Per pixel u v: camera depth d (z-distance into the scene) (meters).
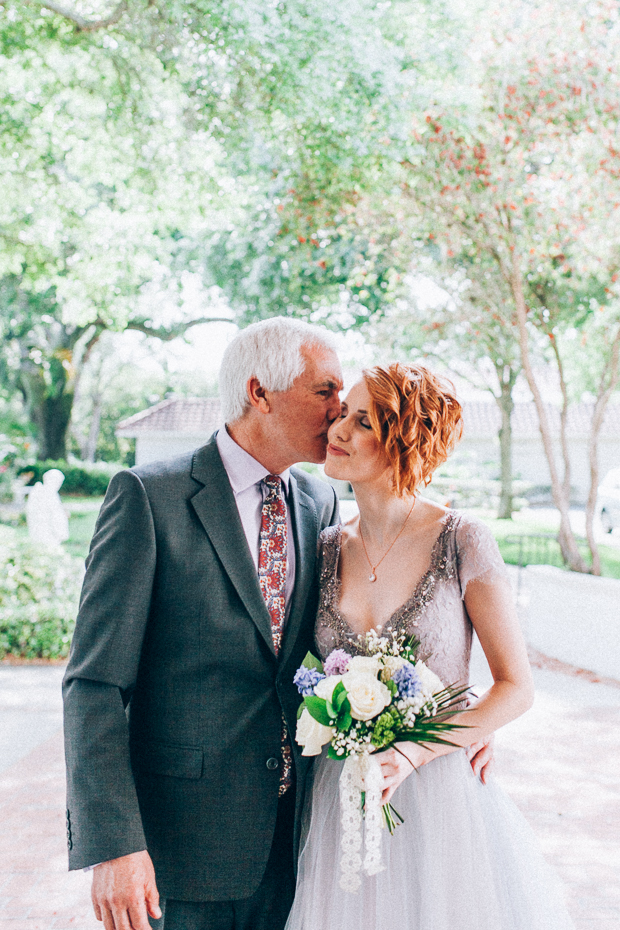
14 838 3.68
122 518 1.72
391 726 1.55
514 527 17.62
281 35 7.45
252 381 1.82
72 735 1.59
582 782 4.32
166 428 26.34
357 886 1.54
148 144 8.34
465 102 7.89
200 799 1.70
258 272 13.10
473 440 28.86
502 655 1.70
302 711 1.64
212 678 1.73
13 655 6.95
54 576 7.34
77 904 3.12
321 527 2.07
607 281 8.54
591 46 7.57
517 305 8.52
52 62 7.64
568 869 3.37
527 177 8.19
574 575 7.02
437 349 11.91
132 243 9.23
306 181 9.22
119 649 1.63
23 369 25.08
